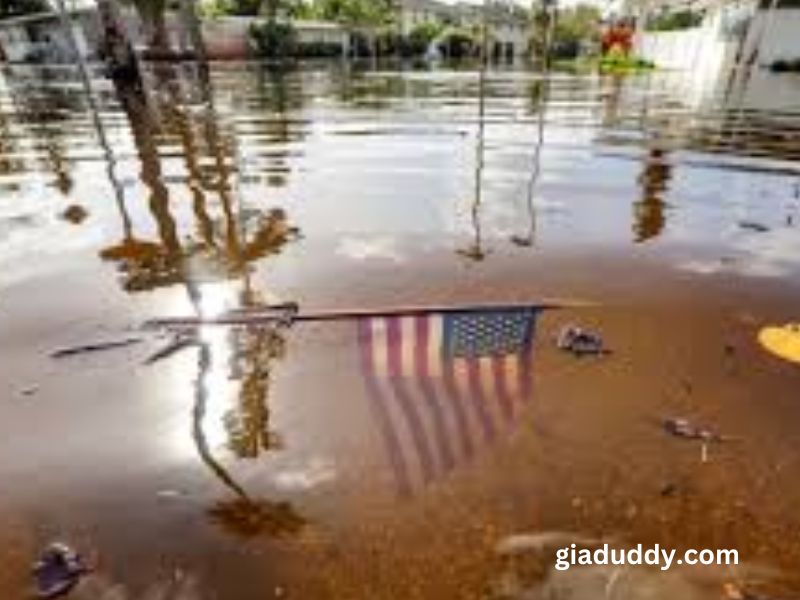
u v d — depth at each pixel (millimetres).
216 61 51531
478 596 3170
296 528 3543
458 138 13406
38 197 9273
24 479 3924
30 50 51125
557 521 3576
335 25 65000
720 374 4855
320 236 7660
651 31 60812
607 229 7883
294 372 4895
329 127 14906
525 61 54594
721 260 6926
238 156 11820
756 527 3543
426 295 6102
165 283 6438
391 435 3092
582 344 5172
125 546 3455
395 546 3432
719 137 13422
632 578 3236
